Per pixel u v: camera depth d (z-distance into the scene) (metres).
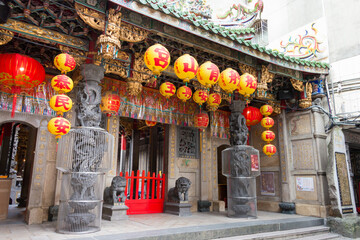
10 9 4.79
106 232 5.34
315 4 10.39
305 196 8.99
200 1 8.77
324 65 8.91
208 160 10.17
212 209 9.74
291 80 8.71
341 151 8.78
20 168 15.08
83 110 5.44
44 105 7.04
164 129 9.78
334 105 8.98
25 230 5.55
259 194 10.44
